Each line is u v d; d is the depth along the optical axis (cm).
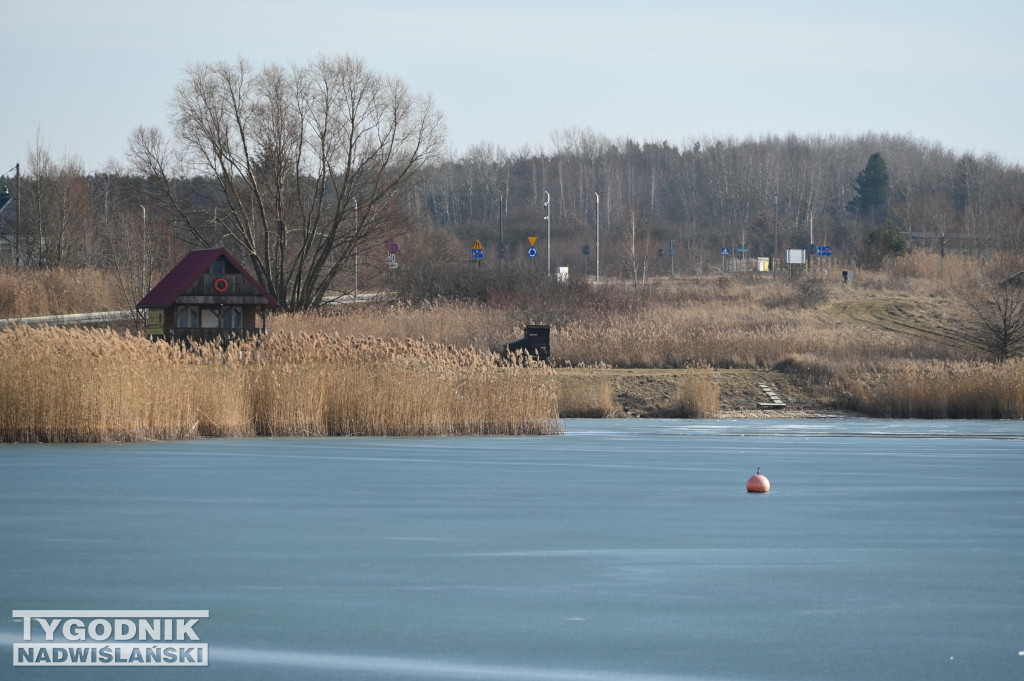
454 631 3634
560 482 7506
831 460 9188
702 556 4859
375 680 3122
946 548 5069
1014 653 3409
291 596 4094
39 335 10112
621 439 11194
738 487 7294
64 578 4369
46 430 9706
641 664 3281
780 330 19600
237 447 9594
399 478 7650
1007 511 6244
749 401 15825
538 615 3838
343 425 11050
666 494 6912
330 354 11212
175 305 15400
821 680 3142
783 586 4281
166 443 9875
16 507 6203
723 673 3200
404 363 11344
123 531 5431
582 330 18938
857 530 5562
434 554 4891
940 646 3484
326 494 6812
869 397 15388
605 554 4903
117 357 10006
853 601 4053
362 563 4684
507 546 5078
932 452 10019
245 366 10988
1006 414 14812
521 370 11656
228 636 3572
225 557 4797
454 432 11388
